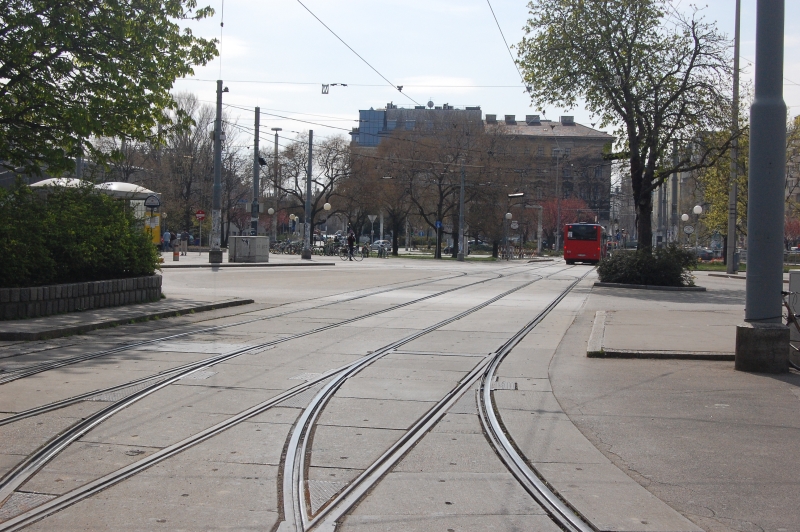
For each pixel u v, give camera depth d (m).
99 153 18.84
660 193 51.06
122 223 18.27
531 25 29.80
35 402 7.85
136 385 8.79
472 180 62.50
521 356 11.52
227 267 38.12
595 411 7.94
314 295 22.42
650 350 11.57
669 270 28.47
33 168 17.64
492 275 36.25
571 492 5.39
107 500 5.10
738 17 34.66
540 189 87.50
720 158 28.98
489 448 6.49
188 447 6.37
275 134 51.06
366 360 10.87
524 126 108.25
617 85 28.77
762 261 10.09
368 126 143.62
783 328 10.09
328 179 65.62
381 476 5.68
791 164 49.59
